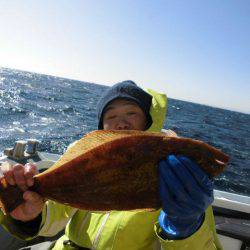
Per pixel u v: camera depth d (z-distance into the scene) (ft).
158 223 6.97
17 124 72.38
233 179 54.08
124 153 5.84
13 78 323.78
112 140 5.84
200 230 6.42
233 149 94.53
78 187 5.87
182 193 5.53
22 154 16.03
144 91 8.54
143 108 8.32
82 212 8.83
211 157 5.82
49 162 16.15
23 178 5.67
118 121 8.30
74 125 85.25
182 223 6.11
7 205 5.60
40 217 7.33
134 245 7.91
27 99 134.92
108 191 5.92
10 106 101.40
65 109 118.83
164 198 5.63
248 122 313.32
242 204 13.78
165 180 5.61
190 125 136.98
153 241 7.96
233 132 155.22
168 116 162.40
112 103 8.33
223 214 13.74
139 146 5.84
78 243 8.56
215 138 111.14
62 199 5.90
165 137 5.89
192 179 5.54
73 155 6.00
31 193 5.67
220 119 248.52
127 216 7.96
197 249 6.36
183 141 5.85
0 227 12.82
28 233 7.14
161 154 5.83
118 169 5.87
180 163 5.57
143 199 5.95
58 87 287.28
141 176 5.86
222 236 12.14
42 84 293.64
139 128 8.43
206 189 5.63
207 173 5.82
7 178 5.66
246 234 11.88
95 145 5.92
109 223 8.12
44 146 56.44
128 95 8.17
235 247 12.05
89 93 272.10
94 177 5.88
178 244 6.31
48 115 95.91
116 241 7.91
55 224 8.10
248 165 71.82
